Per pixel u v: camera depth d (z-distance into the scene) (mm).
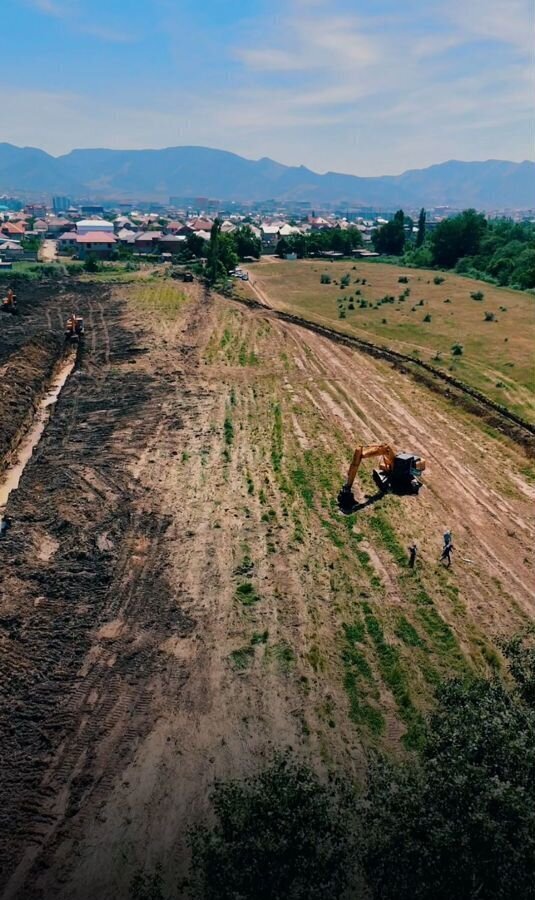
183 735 18922
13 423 40969
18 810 16766
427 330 66188
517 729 13375
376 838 12562
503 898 11109
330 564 26719
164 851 15719
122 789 17312
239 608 24031
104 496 31922
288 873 12492
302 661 21578
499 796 11594
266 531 29094
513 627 23266
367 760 17969
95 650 22016
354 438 39719
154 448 37875
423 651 22031
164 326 67125
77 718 19438
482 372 51125
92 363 54406
